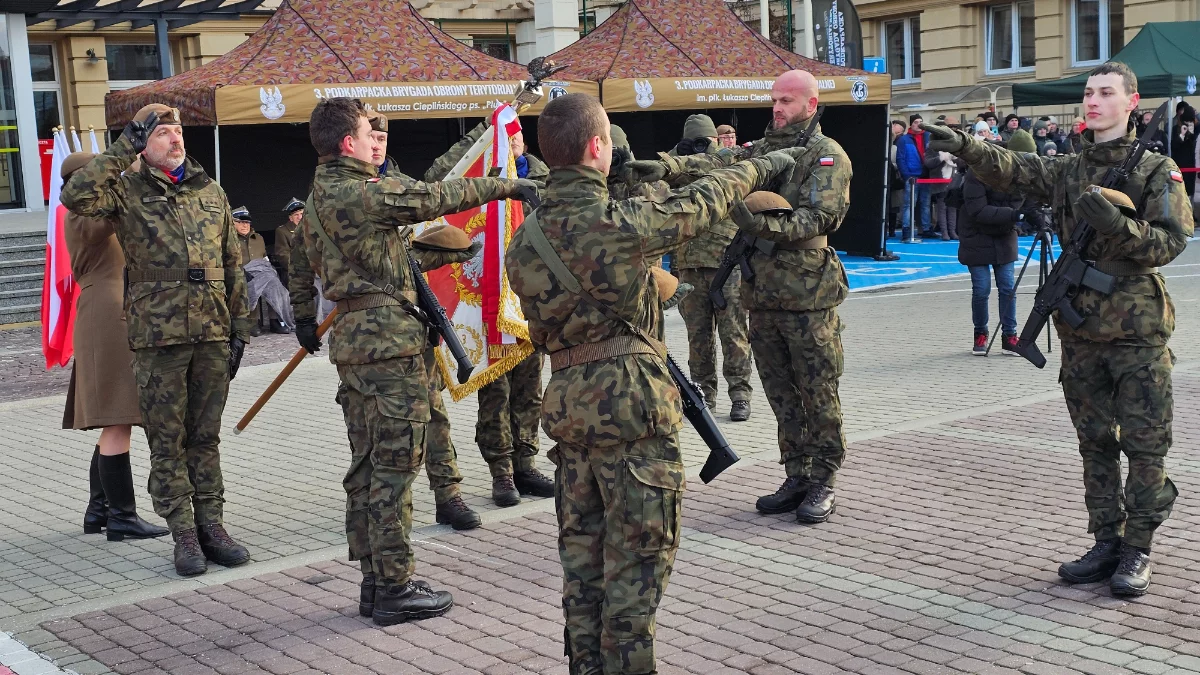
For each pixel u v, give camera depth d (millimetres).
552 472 7121
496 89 14523
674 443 3633
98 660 4566
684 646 4480
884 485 6539
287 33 14234
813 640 4484
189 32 21625
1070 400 4953
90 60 20938
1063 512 5910
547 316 3596
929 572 5152
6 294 14297
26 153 19719
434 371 6008
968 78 29344
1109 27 26891
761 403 8984
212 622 4938
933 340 11398
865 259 18688
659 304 3824
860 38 20516
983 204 10070
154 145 5492
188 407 5684
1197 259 17203
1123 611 4617
